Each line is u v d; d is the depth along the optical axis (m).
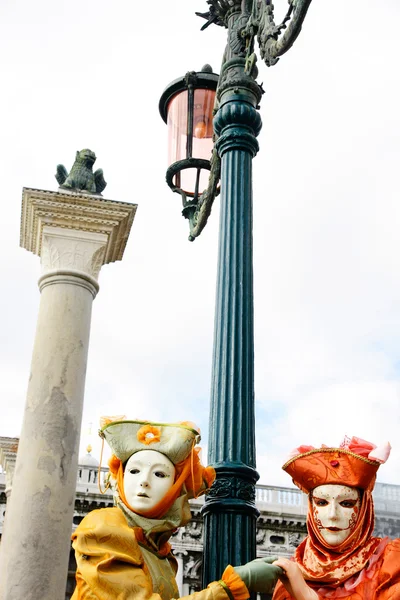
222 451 3.32
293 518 14.44
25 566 2.97
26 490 3.10
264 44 3.67
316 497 2.67
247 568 2.45
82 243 3.60
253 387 3.52
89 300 3.55
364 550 2.56
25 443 3.20
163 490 2.79
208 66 5.26
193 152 5.01
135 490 2.78
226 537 3.11
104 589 2.43
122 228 3.69
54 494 3.11
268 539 14.41
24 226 3.79
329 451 2.67
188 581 13.91
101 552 2.51
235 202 3.88
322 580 2.54
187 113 5.09
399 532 2.73
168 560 2.88
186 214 5.08
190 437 2.89
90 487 13.67
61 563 3.04
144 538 2.72
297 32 3.34
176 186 5.14
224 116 4.06
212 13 4.66
